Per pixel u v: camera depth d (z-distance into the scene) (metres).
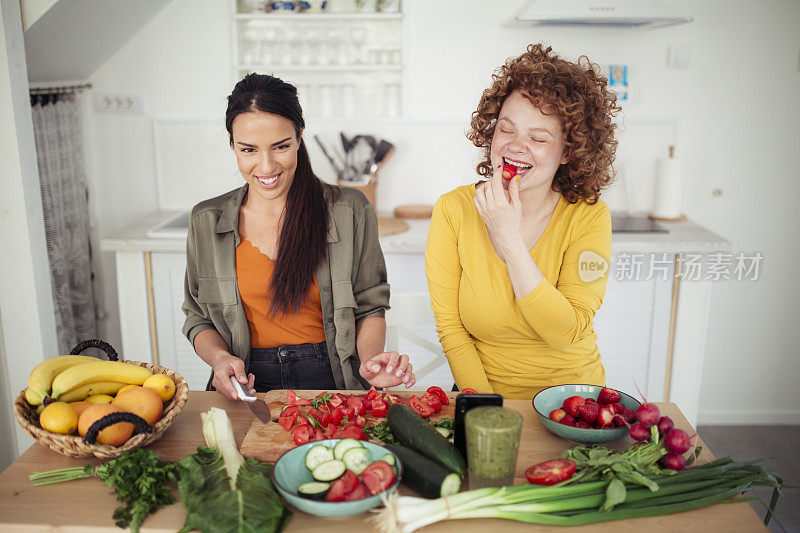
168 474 1.04
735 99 2.89
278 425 1.21
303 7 2.79
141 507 0.97
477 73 2.93
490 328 1.51
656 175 2.87
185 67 2.91
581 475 1.02
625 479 1.00
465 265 1.50
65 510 1.00
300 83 2.94
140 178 3.03
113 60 2.88
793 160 2.94
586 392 1.27
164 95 2.94
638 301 2.61
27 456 1.14
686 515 0.99
